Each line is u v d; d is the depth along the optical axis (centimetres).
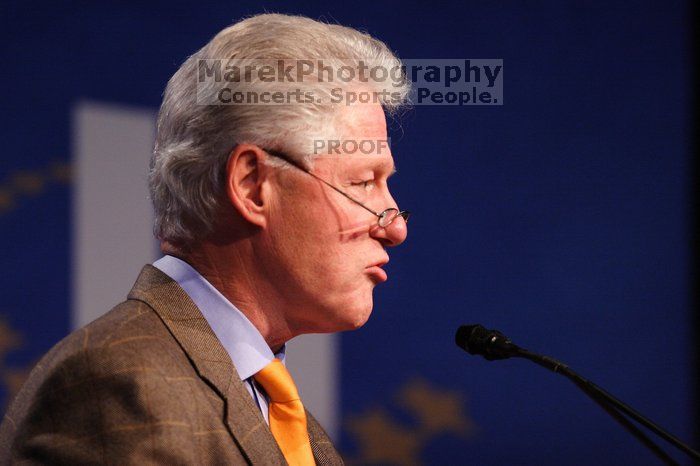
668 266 1334
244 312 432
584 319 1307
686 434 1331
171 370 383
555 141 1304
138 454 352
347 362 1213
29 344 1106
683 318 1337
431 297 1251
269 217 418
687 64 1351
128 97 1159
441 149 1254
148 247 1145
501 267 1276
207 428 382
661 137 1341
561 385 1284
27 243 1112
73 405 361
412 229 1244
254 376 435
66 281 1116
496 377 1269
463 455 1252
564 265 1301
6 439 391
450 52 1266
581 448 1289
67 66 1138
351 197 423
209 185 420
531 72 1298
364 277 432
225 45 429
